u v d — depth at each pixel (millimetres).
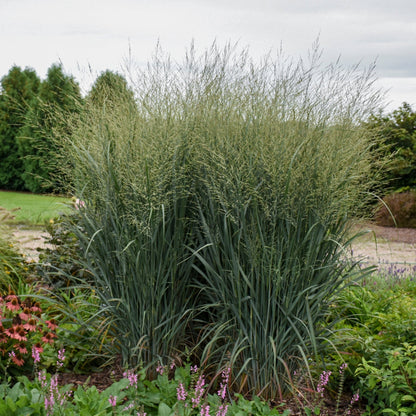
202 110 3635
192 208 3639
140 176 3316
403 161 14570
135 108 3723
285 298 3240
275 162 3186
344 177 3312
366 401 3502
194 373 3381
